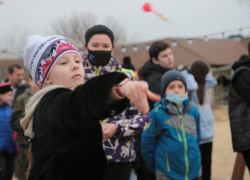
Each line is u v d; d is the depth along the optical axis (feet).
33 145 5.12
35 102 5.15
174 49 72.79
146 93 3.74
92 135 4.66
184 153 12.00
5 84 16.87
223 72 71.77
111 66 10.11
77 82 5.42
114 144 9.25
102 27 10.08
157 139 12.43
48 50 5.46
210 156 16.14
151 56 15.02
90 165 4.68
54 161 4.54
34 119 5.02
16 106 14.37
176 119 12.28
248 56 13.88
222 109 65.72
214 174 20.53
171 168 12.00
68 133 4.44
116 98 3.98
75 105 4.19
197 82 16.01
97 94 3.91
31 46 5.69
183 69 17.95
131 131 9.20
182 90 12.41
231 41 80.89
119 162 9.37
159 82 14.11
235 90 13.28
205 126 15.85
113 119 9.52
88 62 10.09
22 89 21.76
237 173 15.71
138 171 14.42
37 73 5.60
